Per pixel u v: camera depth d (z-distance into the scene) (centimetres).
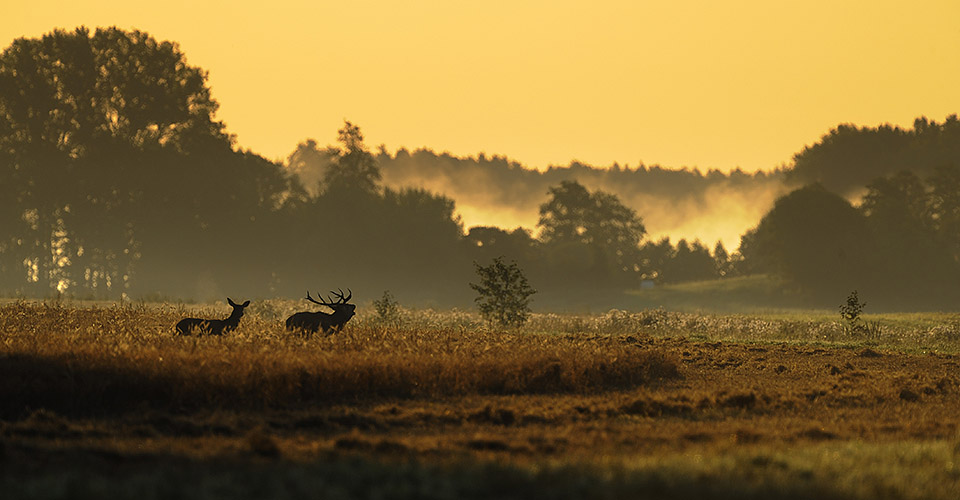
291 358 6788
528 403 6631
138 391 6150
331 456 4588
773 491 3975
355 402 6450
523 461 4634
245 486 3819
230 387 6269
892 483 4222
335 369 6681
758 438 5472
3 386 5938
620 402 6675
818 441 5509
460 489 3834
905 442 5375
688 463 4450
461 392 6975
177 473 4081
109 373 6253
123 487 3766
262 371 6438
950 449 5078
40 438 5031
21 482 3894
